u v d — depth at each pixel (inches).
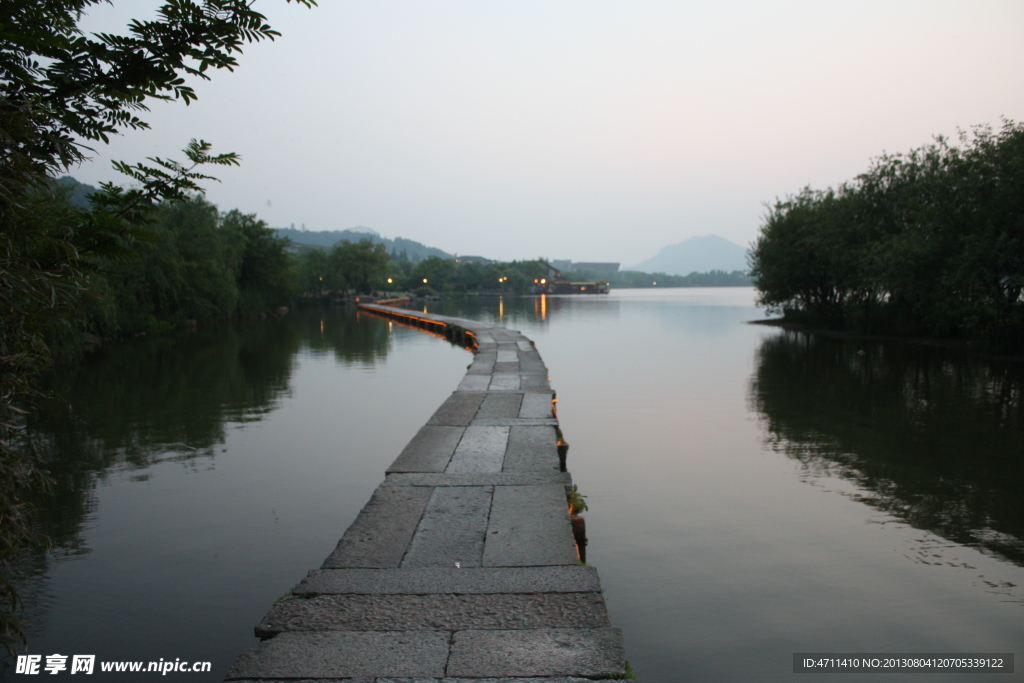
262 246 2094.0
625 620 198.5
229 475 344.8
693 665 176.1
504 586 159.3
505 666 125.0
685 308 2667.3
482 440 315.3
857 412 507.2
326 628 139.7
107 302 813.2
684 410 526.0
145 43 116.3
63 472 350.0
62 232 116.2
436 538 190.7
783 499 305.3
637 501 303.6
